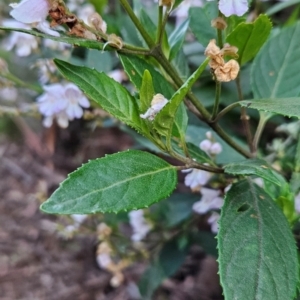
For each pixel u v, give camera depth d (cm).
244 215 28
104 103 27
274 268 26
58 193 24
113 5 59
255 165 29
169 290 59
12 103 65
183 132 29
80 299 61
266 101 28
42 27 30
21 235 65
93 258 62
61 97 41
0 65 45
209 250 49
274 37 39
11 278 62
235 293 25
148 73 27
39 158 73
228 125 48
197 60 49
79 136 70
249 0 32
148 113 27
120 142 70
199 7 38
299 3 49
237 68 28
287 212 33
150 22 34
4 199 69
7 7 58
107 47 29
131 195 26
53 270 62
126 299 60
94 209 25
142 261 58
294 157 40
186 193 51
